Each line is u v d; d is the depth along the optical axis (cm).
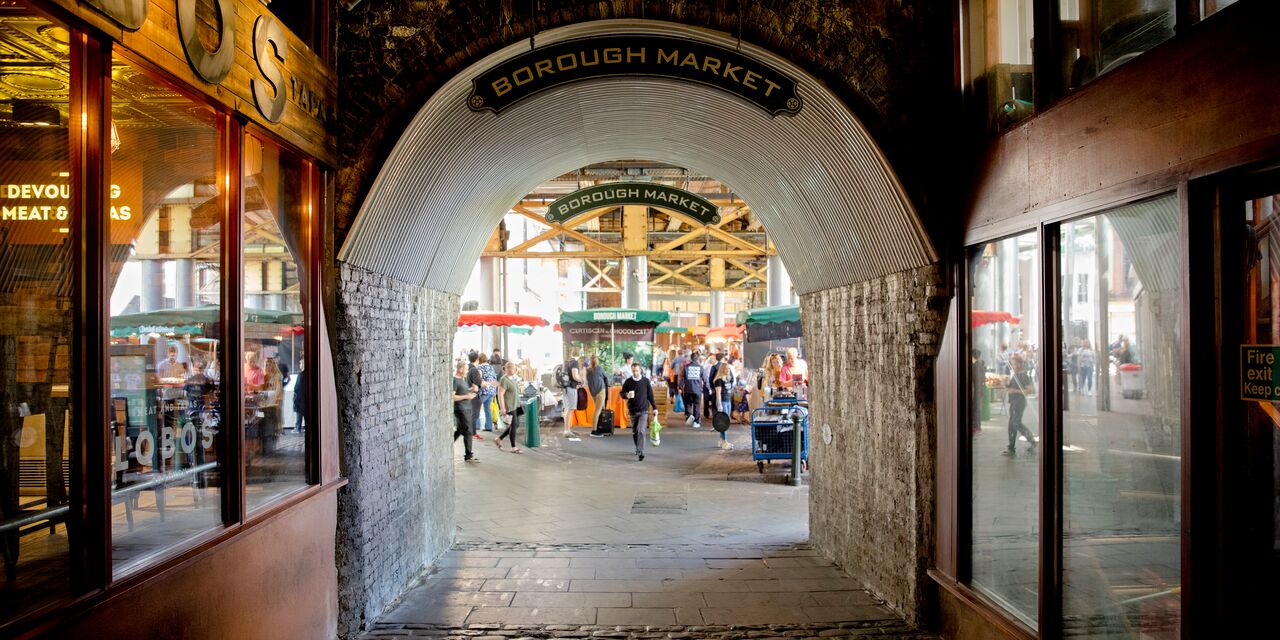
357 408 468
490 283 2016
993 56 424
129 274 286
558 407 1808
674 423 1709
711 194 1695
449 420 689
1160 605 289
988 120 429
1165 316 286
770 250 1709
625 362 1650
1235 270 254
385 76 478
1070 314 349
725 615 504
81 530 250
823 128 502
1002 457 409
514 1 477
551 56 492
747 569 608
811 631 475
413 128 472
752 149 610
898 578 505
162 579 288
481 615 502
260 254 386
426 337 617
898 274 502
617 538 707
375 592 492
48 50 243
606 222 2527
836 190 536
